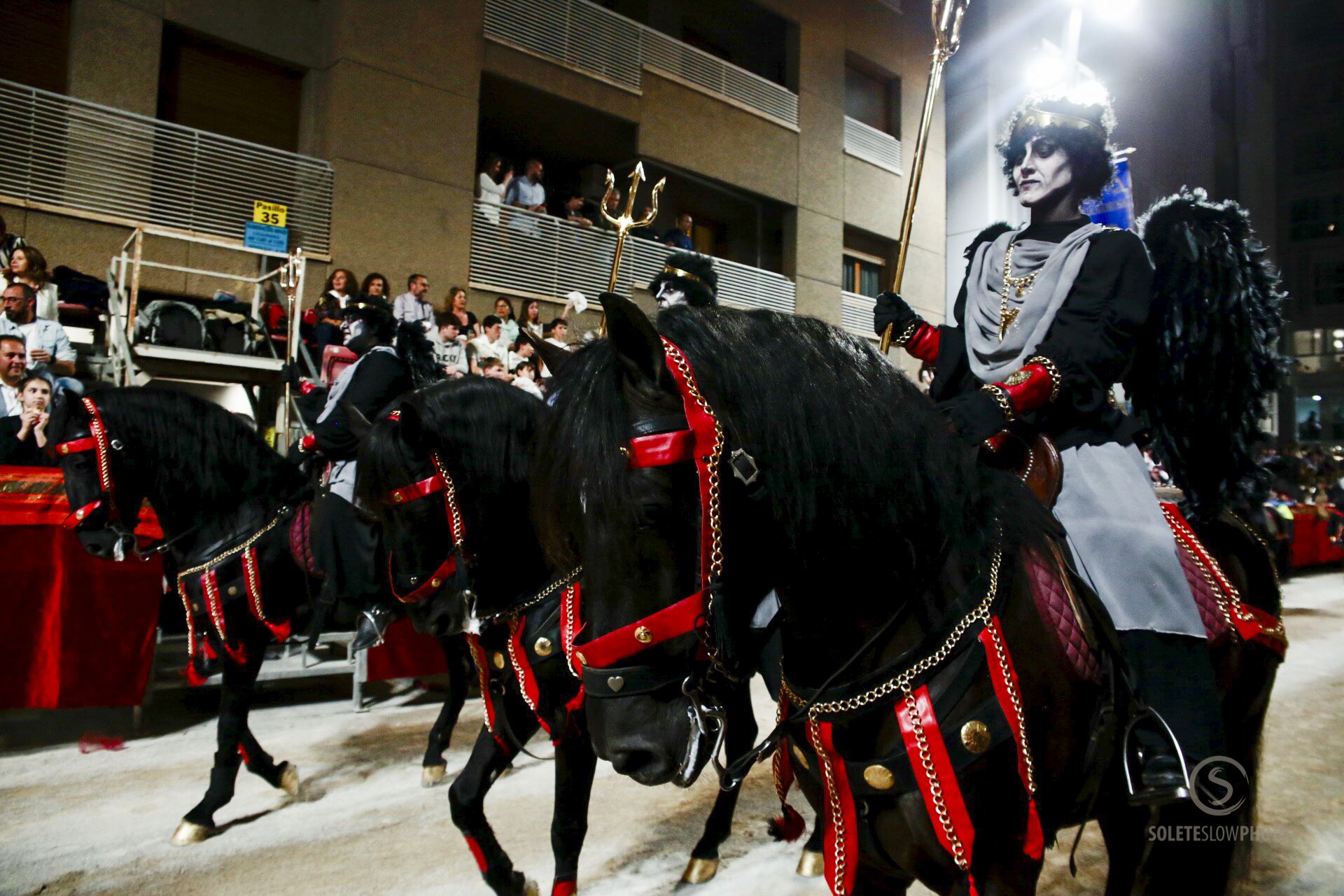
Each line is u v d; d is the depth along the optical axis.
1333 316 33.41
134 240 7.77
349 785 3.92
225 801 3.34
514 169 13.27
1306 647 7.29
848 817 1.41
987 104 16.39
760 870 3.02
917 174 2.31
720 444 1.21
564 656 2.46
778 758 1.81
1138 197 19.52
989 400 1.52
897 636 1.41
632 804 3.69
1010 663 1.39
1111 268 1.67
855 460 1.33
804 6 14.95
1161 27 21.02
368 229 9.91
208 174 8.98
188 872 2.99
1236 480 2.04
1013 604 1.45
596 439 1.20
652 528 1.19
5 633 4.29
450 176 10.55
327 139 9.80
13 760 4.22
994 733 1.35
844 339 1.46
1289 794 3.80
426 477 2.68
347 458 3.84
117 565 4.56
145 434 3.53
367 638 4.04
